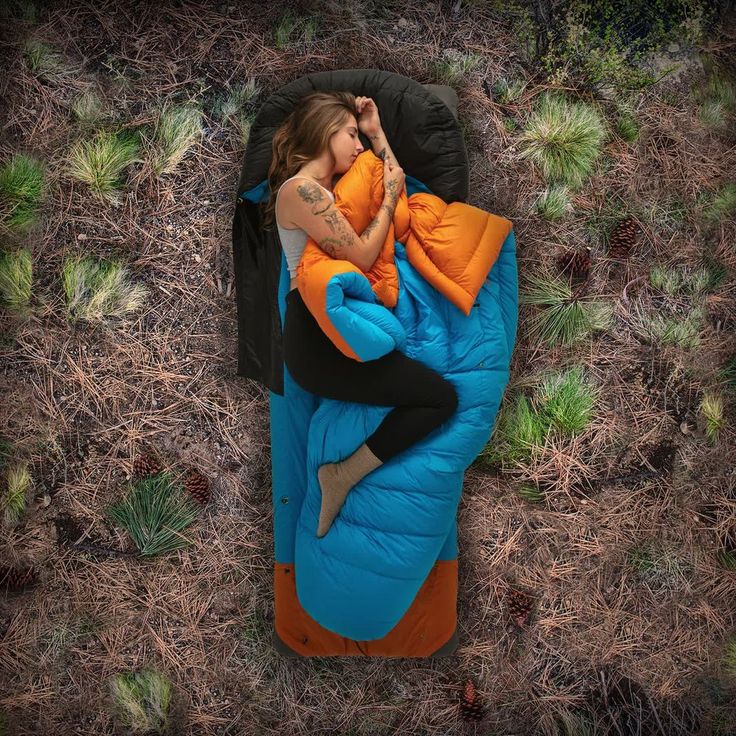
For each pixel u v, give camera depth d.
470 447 1.98
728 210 2.40
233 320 2.39
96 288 2.39
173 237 2.40
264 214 2.15
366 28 2.38
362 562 1.95
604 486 2.41
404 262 2.03
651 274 2.40
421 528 1.95
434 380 1.92
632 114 2.39
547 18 2.38
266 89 2.38
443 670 2.40
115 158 2.36
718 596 2.39
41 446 2.41
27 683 2.39
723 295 2.41
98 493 2.41
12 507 2.39
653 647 2.39
